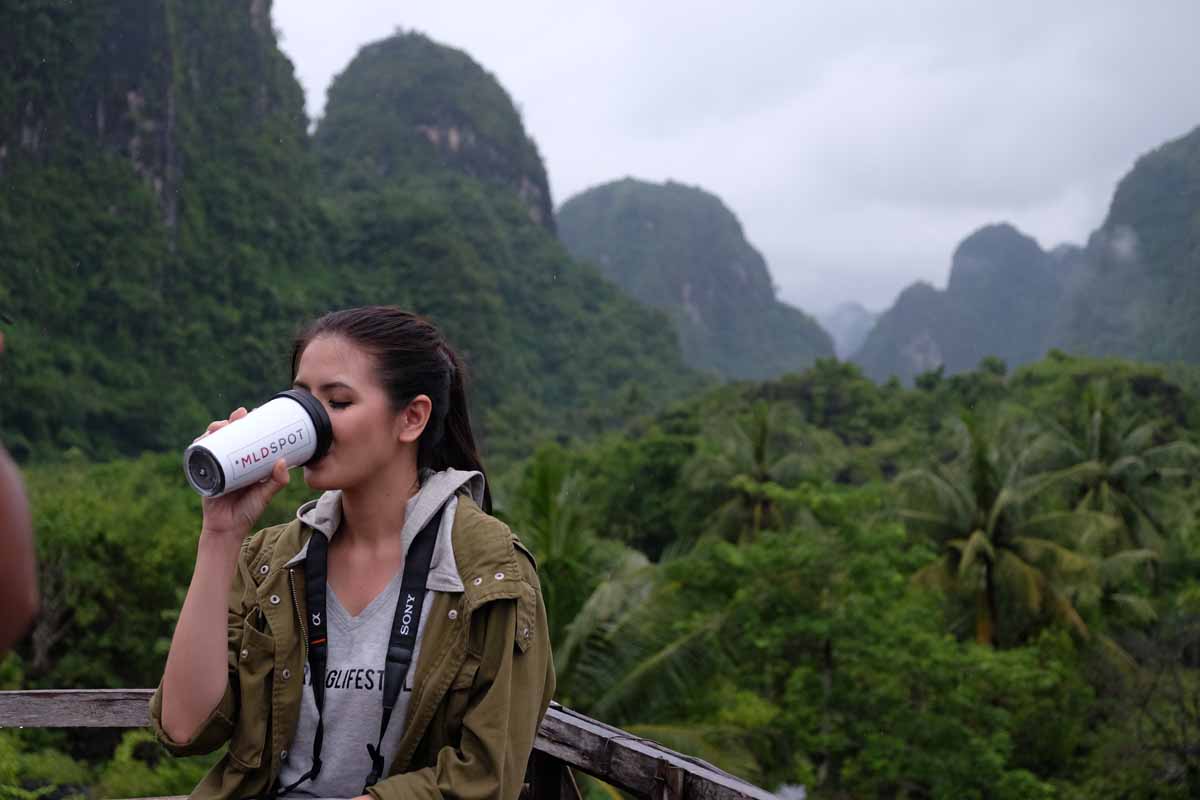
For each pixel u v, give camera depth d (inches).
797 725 575.2
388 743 55.5
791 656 645.9
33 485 1139.9
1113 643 901.8
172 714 54.4
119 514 929.5
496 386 5182.1
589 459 1787.6
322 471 56.2
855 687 613.3
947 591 913.5
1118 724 770.8
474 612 56.1
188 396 4003.4
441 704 55.6
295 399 54.6
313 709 56.4
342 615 57.5
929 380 3358.8
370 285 5187.0
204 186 4722.0
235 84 5255.9
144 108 4409.5
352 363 56.5
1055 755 771.4
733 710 561.3
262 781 57.1
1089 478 1208.8
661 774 75.4
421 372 57.7
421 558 57.0
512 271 6565.0
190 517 984.9
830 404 3201.3
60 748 601.6
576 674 449.7
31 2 4005.9
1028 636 910.4
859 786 606.5
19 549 26.5
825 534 703.1
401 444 58.3
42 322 3676.2
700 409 3179.1
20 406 3292.3
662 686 454.0
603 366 6382.9
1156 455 1320.1
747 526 1168.8
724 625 629.9
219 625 54.1
